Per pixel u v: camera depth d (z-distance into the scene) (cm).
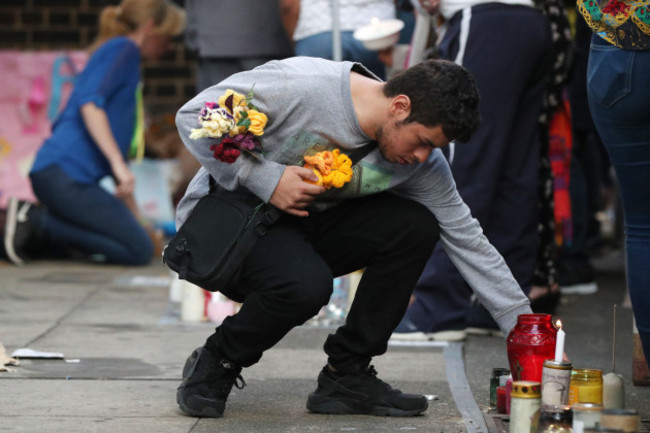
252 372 640
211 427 508
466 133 475
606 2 482
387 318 533
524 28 734
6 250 1162
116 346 712
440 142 479
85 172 1163
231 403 561
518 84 741
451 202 534
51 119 1378
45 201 1165
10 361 641
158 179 1364
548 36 747
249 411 543
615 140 507
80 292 968
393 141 484
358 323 534
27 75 1380
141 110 1229
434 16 757
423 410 537
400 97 476
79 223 1166
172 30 1182
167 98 1508
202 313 820
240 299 537
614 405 523
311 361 675
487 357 702
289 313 501
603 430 425
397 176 515
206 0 988
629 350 735
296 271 498
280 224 517
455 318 753
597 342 761
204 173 538
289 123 498
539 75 761
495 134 739
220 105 497
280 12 907
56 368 637
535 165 771
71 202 1155
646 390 606
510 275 544
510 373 543
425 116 471
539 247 787
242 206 509
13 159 1379
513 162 763
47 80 1381
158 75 1505
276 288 500
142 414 531
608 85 493
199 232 510
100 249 1169
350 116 491
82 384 596
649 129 495
